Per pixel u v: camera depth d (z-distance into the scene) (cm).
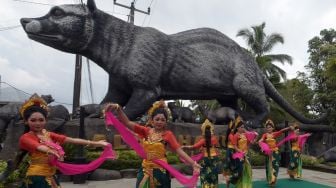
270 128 902
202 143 683
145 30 1149
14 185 654
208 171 673
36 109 387
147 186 429
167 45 1163
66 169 398
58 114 1012
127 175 925
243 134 734
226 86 1250
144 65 1091
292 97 2933
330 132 1830
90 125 1007
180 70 1168
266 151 841
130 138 434
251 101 1278
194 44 1221
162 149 438
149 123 469
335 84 2389
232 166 721
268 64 2489
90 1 1070
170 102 1312
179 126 1173
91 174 877
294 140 995
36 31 1016
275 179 862
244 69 1272
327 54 2545
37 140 383
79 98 1784
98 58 1098
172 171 430
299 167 994
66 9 1055
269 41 2691
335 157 1480
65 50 1080
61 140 397
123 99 1184
